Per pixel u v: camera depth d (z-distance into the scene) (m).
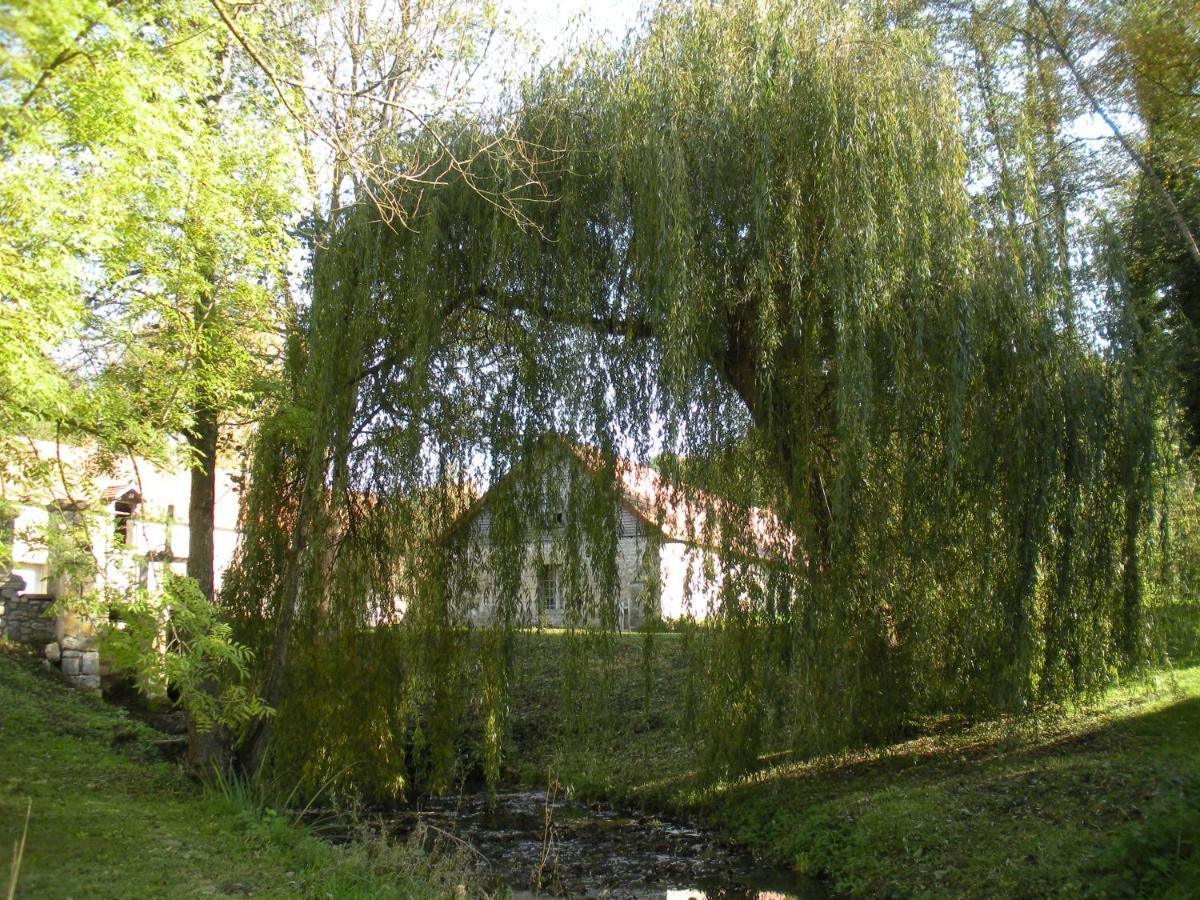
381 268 10.70
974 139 10.16
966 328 9.12
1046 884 7.09
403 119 11.63
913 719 11.19
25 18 4.33
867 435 8.99
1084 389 10.02
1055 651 10.09
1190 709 11.16
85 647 15.34
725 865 9.51
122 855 7.11
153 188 7.24
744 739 10.02
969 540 10.11
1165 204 11.57
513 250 10.29
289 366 11.09
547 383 10.27
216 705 8.40
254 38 8.34
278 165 9.02
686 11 9.87
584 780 12.32
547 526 10.30
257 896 6.37
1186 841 6.41
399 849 8.17
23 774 9.98
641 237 9.48
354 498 10.94
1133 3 11.81
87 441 8.20
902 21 13.34
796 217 9.13
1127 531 10.39
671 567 10.52
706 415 9.60
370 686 10.66
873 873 8.39
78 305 6.36
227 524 22.23
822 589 9.62
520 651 10.68
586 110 10.23
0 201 5.70
